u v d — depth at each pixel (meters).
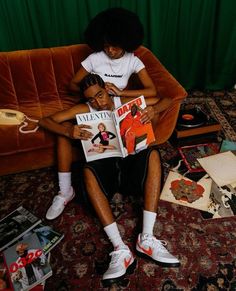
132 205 1.54
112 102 1.44
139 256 1.30
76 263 1.29
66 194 1.50
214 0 2.20
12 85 1.78
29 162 1.60
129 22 1.40
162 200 1.54
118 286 1.20
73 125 1.37
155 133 1.65
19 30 1.95
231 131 2.03
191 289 1.18
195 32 2.33
